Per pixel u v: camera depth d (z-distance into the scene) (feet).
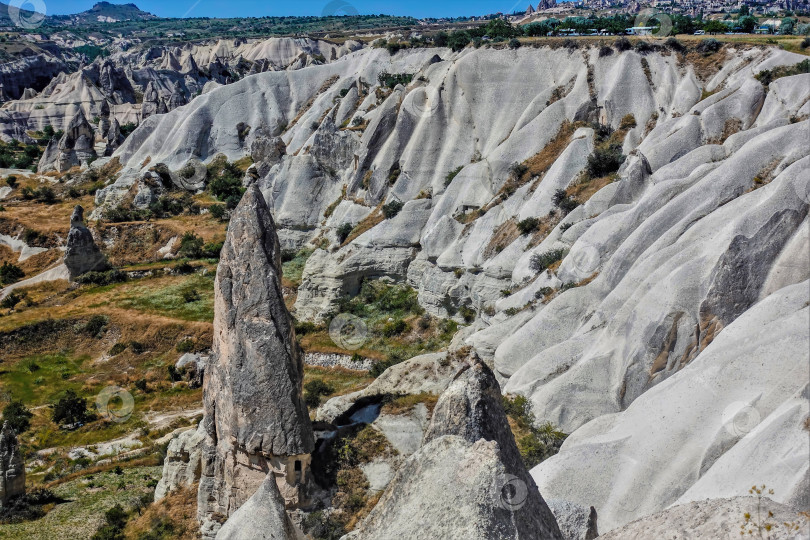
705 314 129.39
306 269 251.60
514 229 218.38
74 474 163.63
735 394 100.68
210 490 120.88
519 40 291.17
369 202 270.46
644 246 156.56
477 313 209.05
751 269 129.59
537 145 250.37
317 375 202.90
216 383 118.93
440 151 273.95
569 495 101.60
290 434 113.70
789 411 88.28
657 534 45.44
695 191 160.04
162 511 127.95
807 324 101.09
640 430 105.19
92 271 287.89
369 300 241.55
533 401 136.67
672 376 112.68
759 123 209.05
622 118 250.37
